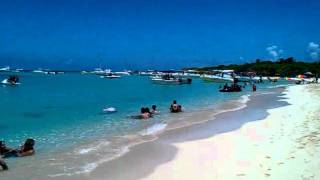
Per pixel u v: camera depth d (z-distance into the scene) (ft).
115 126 88.69
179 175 48.26
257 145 61.46
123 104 142.92
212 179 45.60
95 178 48.29
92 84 327.88
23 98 169.17
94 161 56.34
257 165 49.60
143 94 200.95
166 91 229.04
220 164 51.80
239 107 126.62
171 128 84.02
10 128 86.63
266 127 80.07
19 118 103.30
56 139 73.31
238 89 220.84
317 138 61.87
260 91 220.23
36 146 67.15
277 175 44.73
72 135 77.46
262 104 136.15
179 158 56.49
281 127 78.02
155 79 332.60
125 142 69.46
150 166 53.01
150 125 89.35
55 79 441.68
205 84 331.57
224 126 84.89
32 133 80.12
